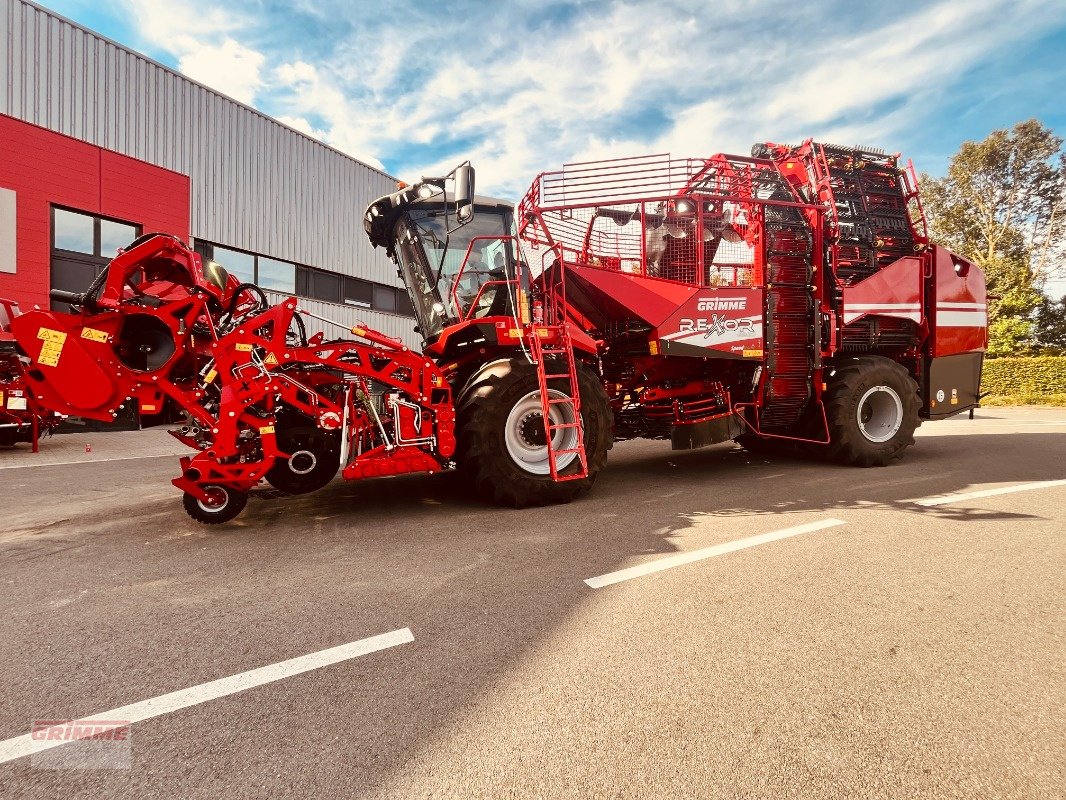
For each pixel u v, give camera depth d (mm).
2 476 6109
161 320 3818
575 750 1556
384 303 17953
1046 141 32906
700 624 2318
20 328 3697
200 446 4258
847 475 5582
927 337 6496
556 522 3949
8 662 2070
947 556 3105
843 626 2291
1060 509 4105
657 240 5531
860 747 1560
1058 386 19578
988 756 1523
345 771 1482
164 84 12367
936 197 35688
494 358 4891
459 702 1792
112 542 3561
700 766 1488
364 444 4328
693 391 5902
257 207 14219
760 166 5879
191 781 1450
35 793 1412
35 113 10508
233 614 2469
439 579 2865
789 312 5730
